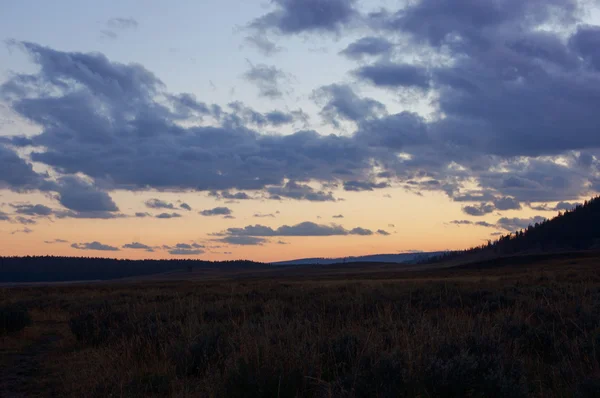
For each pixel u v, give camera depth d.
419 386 5.98
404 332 8.36
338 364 7.47
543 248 185.12
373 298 16.67
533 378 7.18
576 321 9.91
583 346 7.99
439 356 6.98
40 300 30.97
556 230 199.75
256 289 30.17
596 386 5.99
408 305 13.99
